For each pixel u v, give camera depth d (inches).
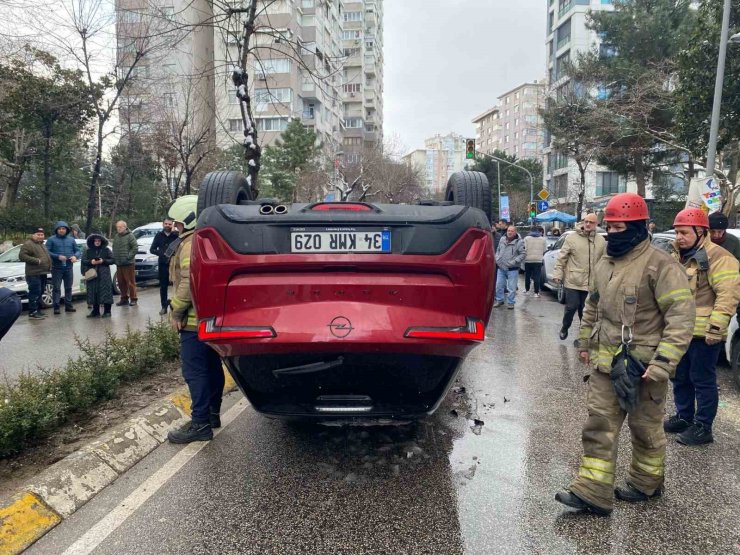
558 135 1227.2
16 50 571.8
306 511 129.9
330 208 156.9
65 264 438.3
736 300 166.6
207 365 173.8
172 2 344.5
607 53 1189.1
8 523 116.3
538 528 123.3
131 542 116.4
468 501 135.5
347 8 3115.2
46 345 320.5
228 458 160.7
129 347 233.3
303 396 151.4
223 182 186.2
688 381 182.4
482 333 135.0
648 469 135.5
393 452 166.1
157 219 1282.0
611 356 128.2
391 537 119.0
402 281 132.4
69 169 1152.2
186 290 165.9
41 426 158.7
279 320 131.6
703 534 121.9
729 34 620.1
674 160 1131.9
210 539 117.7
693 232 173.3
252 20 300.0
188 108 811.4
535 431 184.1
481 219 137.2
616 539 119.3
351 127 3061.0
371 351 132.5
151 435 171.3
